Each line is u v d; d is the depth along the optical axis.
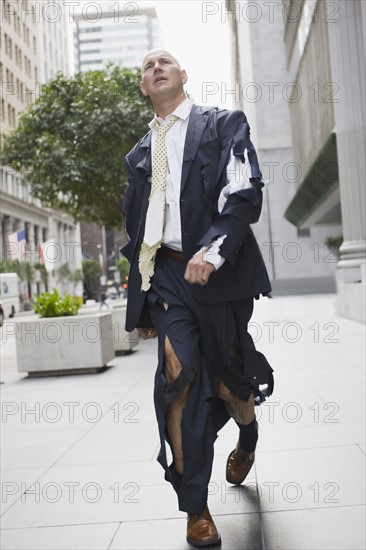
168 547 2.50
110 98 16.25
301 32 24.19
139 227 2.65
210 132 2.54
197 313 2.46
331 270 37.09
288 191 37.91
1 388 7.68
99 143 16.66
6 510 3.09
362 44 14.27
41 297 9.18
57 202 19.45
